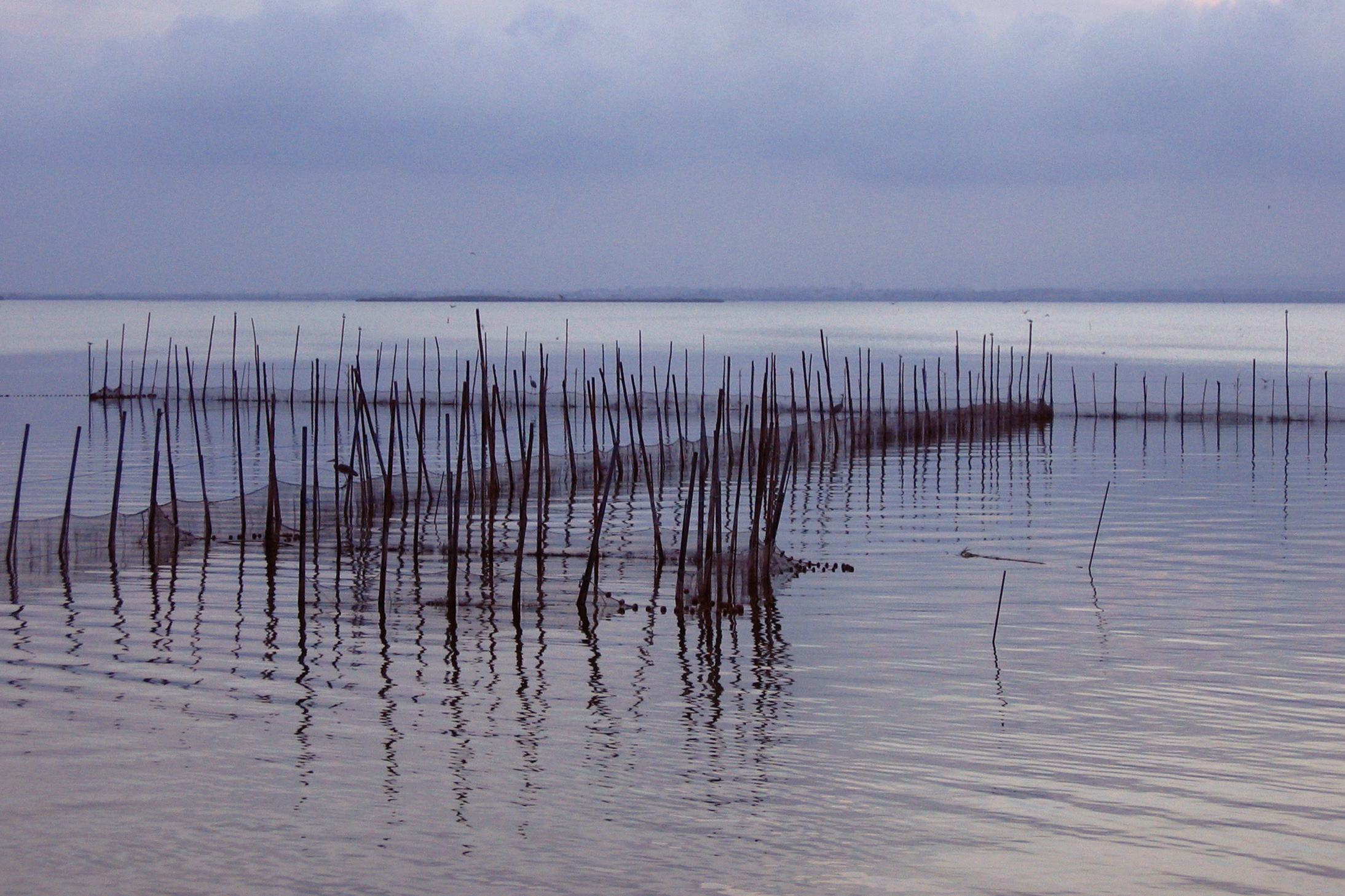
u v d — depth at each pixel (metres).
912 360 120.31
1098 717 18.78
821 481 44.69
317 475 32.53
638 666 21.58
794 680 20.67
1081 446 56.16
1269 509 38.09
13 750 17.31
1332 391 89.06
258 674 20.98
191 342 148.62
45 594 26.33
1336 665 21.39
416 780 16.39
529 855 14.27
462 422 28.80
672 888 13.56
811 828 14.98
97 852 14.30
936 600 26.22
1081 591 27.08
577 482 42.25
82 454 49.66
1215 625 24.11
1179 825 15.09
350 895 13.39
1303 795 15.92
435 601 26.05
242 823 15.07
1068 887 13.62
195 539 32.06
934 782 16.34
